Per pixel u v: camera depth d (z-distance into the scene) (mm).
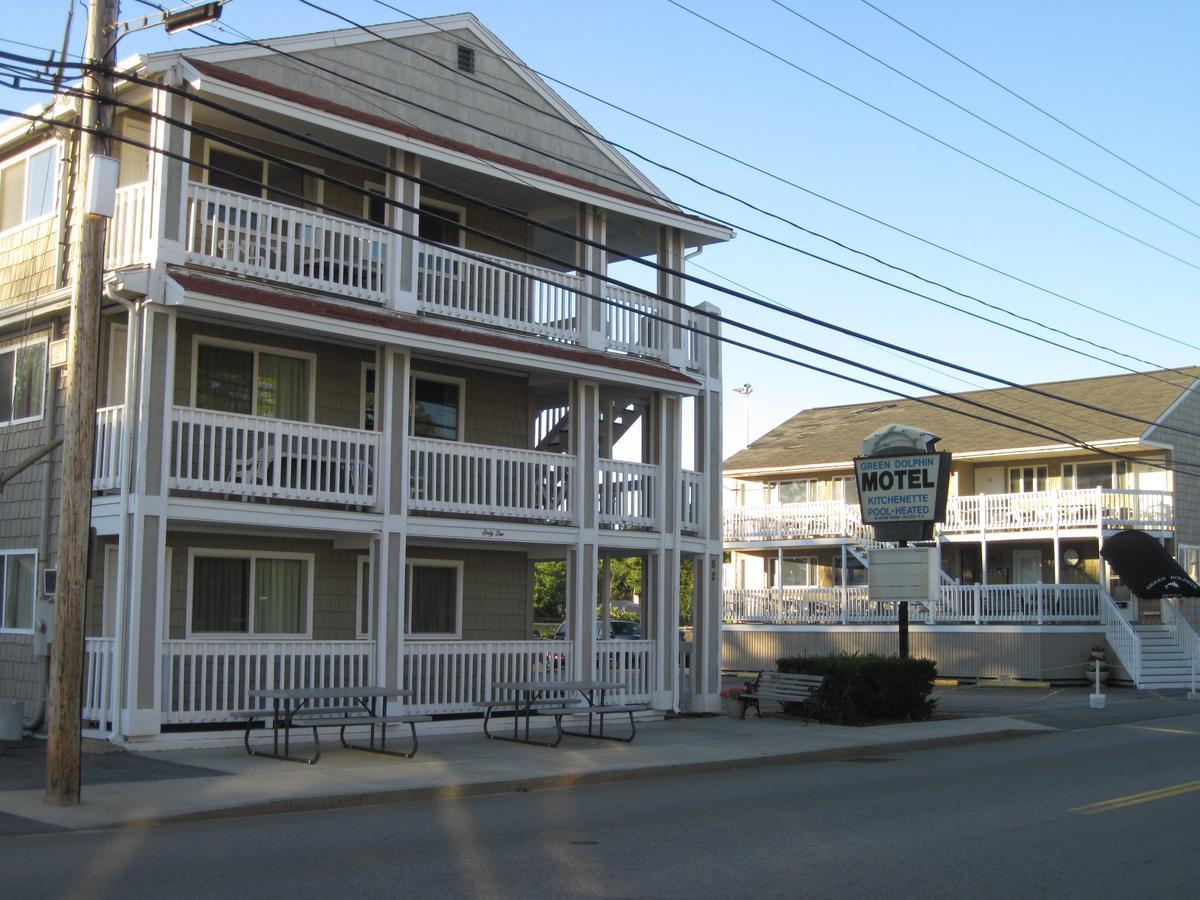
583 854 10672
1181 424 39750
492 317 20969
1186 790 14789
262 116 18531
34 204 19984
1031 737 22203
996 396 45719
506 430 23047
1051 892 9398
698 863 10328
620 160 24203
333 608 20625
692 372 24203
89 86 13164
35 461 17812
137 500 16688
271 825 12164
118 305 17812
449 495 20156
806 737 20297
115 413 17359
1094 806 13531
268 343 19812
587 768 16062
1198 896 9328
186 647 17141
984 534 38781
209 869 9867
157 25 12766
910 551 24984
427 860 10336
